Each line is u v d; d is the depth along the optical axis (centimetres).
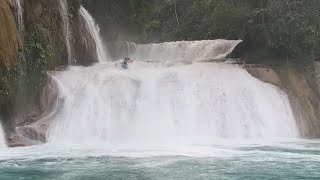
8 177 1247
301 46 2619
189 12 4428
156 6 4559
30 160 1473
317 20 2609
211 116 2158
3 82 1828
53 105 1997
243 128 2167
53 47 2248
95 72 2209
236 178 1251
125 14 4044
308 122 2344
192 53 3266
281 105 2306
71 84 2081
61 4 2433
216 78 2291
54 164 1413
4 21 1791
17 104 1931
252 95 2275
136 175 1277
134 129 2016
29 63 2009
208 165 1416
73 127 1944
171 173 1302
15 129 1830
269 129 2220
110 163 1437
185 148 1741
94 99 2027
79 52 2636
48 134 1872
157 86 2173
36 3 2134
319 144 1925
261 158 1542
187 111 2139
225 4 3391
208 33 3794
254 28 2820
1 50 1775
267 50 2795
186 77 2255
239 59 2905
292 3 2662
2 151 1619
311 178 1255
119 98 2056
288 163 1457
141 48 3531
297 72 2577
